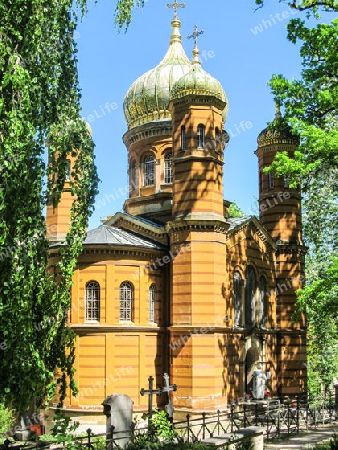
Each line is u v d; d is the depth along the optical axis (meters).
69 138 18.33
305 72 28.83
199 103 36.09
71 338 17.80
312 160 27.88
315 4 28.17
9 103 15.19
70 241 18.31
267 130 44.75
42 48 17.22
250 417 34.28
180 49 45.88
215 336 34.12
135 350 34.47
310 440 27.06
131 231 38.94
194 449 18.31
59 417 17.52
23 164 15.09
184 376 33.59
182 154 36.12
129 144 45.47
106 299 34.25
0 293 14.98
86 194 18.89
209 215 34.88
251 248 40.28
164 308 36.38
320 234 48.28
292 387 42.09
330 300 29.28
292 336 42.91
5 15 15.52
